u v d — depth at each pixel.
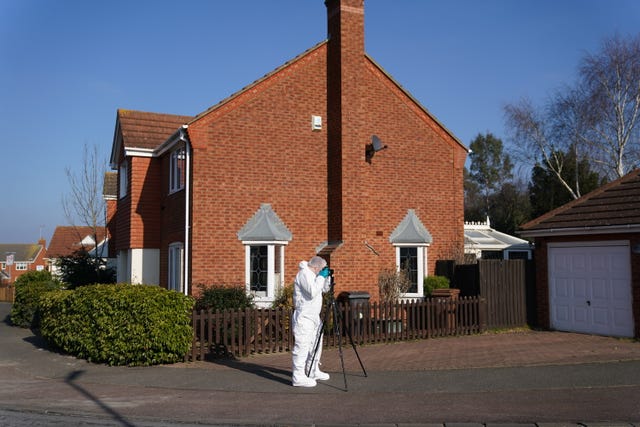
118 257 22.20
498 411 7.57
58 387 9.80
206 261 15.79
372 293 16.73
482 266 15.53
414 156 18.38
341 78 16.95
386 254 17.66
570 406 7.74
